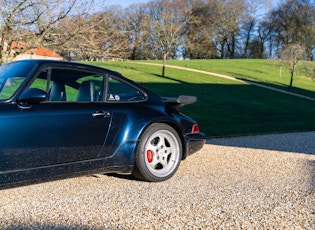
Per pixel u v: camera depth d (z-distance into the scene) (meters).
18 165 2.74
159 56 58.59
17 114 2.78
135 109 3.62
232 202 3.04
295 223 2.59
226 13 63.91
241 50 67.31
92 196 3.11
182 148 4.02
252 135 9.07
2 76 3.15
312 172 4.37
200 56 65.12
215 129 10.25
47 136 2.90
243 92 27.41
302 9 62.09
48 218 2.56
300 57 32.56
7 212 2.66
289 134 9.72
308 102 25.19
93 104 3.33
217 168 4.46
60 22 6.24
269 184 3.71
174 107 4.12
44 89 3.09
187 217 2.65
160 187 3.47
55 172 2.95
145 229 2.41
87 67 3.47
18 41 6.33
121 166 3.42
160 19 38.75
